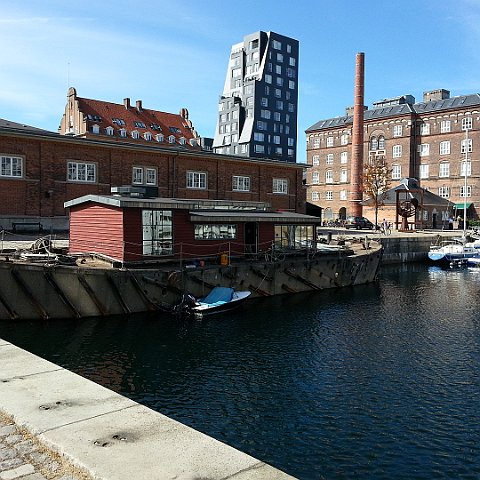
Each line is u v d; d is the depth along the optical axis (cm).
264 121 11712
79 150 3950
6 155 3588
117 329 2073
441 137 8131
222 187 4862
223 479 455
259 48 11769
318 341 2009
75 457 493
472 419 1270
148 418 590
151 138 8138
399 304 2853
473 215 7800
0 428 577
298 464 1050
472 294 3247
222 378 1563
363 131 8075
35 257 2197
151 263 2503
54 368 778
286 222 3148
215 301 2425
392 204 6950
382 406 1348
